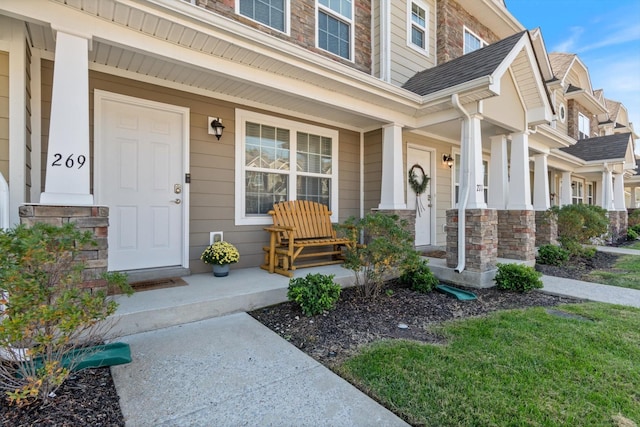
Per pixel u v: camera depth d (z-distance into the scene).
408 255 3.91
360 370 2.29
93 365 2.22
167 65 3.68
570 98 12.48
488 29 8.45
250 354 2.51
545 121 5.66
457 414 1.81
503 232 5.99
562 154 9.18
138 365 2.31
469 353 2.53
